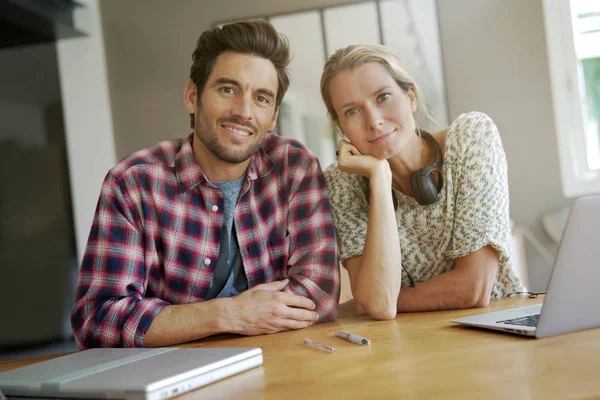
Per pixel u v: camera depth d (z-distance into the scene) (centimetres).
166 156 153
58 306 410
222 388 79
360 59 150
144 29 403
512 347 88
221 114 146
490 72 365
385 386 73
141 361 90
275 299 131
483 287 146
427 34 369
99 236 140
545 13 362
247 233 155
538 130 362
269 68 148
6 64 411
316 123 378
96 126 408
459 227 151
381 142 151
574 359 77
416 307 149
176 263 149
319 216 154
